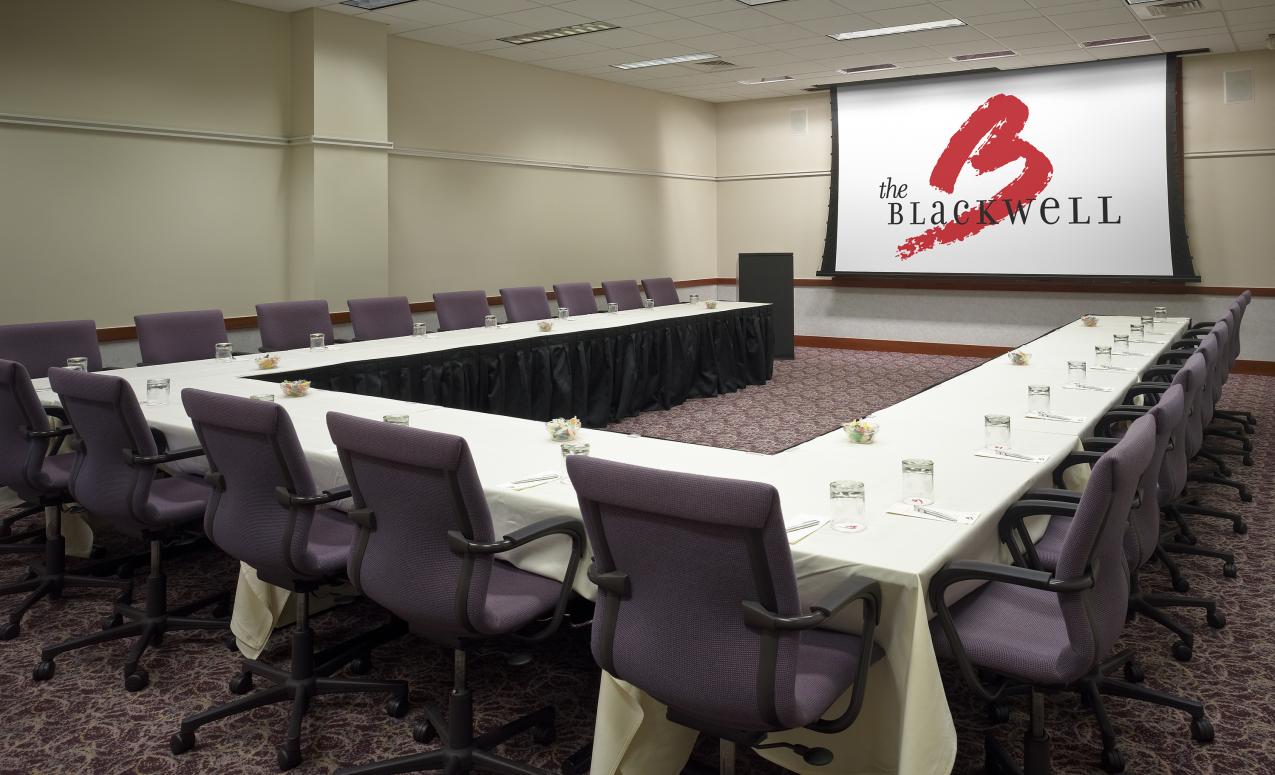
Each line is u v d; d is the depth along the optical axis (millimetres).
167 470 3643
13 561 4180
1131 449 2057
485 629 2234
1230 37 8242
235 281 7137
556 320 7570
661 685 1931
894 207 10711
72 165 6184
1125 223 9516
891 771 2146
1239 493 5148
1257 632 3354
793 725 1827
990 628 2203
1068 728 2693
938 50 8727
